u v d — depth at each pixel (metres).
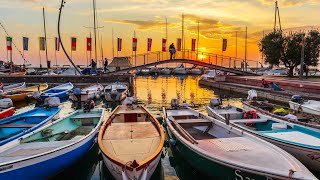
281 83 26.88
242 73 43.88
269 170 6.66
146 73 70.81
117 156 7.88
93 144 10.73
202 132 11.84
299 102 17.05
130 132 10.12
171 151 11.31
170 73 72.81
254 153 7.98
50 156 7.70
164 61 42.06
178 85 42.97
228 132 10.34
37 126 11.05
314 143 9.09
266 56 40.34
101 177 9.04
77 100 23.11
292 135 9.91
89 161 10.44
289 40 36.72
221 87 36.03
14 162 6.89
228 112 14.59
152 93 32.41
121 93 24.02
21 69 48.19
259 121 12.19
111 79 34.94
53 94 23.42
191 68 77.50
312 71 47.56
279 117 12.72
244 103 17.70
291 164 7.17
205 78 43.22
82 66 59.94
